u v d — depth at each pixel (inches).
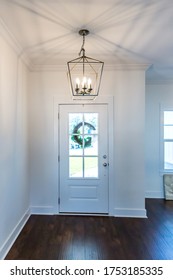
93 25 81.7
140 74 126.9
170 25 81.8
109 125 128.2
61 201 131.9
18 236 103.5
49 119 129.6
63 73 127.9
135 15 74.9
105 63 122.3
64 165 131.0
